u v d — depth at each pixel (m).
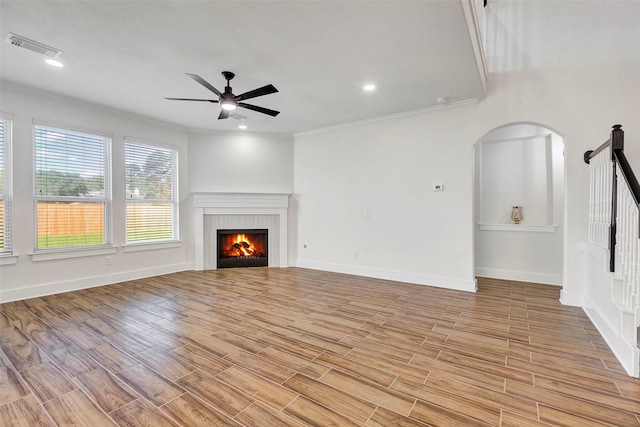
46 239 3.88
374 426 1.56
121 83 3.52
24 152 3.66
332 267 5.36
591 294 3.07
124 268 4.63
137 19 2.33
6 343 2.50
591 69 3.37
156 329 2.80
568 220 3.49
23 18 2.32
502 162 4.89
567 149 3.48
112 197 4.48
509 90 3.78
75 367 2.13
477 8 3.39
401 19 2.30
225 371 2.09
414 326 2.88
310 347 2.46
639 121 3.18
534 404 1.74
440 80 3.39
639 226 2.03
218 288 4.23
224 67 3.12
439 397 1.80
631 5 3.21
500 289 4.16
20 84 3.55
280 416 1.64
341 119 4.87
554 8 3.54
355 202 5.07
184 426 1.57
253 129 5.50
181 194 5.36
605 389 1.88
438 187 4.28
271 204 5.72
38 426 1.57
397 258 4.66
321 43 2.65
